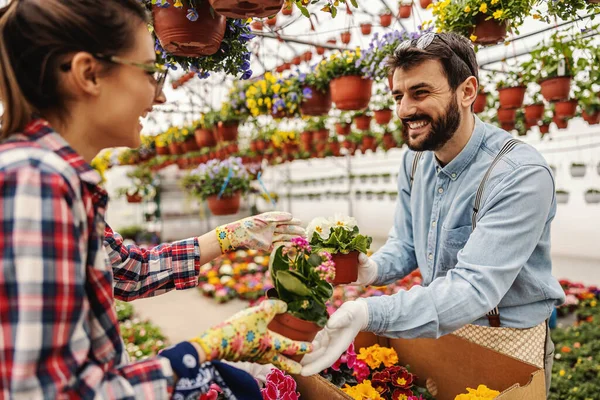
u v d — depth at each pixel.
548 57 3.66
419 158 1.80
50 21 0.75
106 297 0.79
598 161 7.25
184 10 1.46
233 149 6.38
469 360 1.52
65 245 0.66
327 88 3.58
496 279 1.26
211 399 1.16
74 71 0.77
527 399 1.22
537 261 1.54
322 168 14.28
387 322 1.13
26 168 0.66
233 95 4.33
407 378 1.68
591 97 4.38
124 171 14.24
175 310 5.69
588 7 2.18
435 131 1.43
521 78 3.96
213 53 1.63
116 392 0.70
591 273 6.73
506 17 2.33
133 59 0.83
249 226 1.31
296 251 1.03
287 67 4.76
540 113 4.62
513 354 1.53
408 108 1.44
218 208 4.34
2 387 0.63
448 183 1.59
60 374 0.64
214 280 6.45
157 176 12.05
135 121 0.88
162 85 0.95
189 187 4.72
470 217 1.51
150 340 4.30
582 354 3.65
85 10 0.76
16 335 0.61
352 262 1.53
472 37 2.45
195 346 0.80
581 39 3.48
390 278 1.81
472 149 1.52
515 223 1.31
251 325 0.85
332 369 1.71
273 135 6.51
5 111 0.76
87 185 0.75
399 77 1.44
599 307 4.89
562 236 7.88
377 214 11.92
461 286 1.24
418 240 1.76
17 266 0.62
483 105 4.11
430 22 2.67
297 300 0.96
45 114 0.81
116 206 14.27
